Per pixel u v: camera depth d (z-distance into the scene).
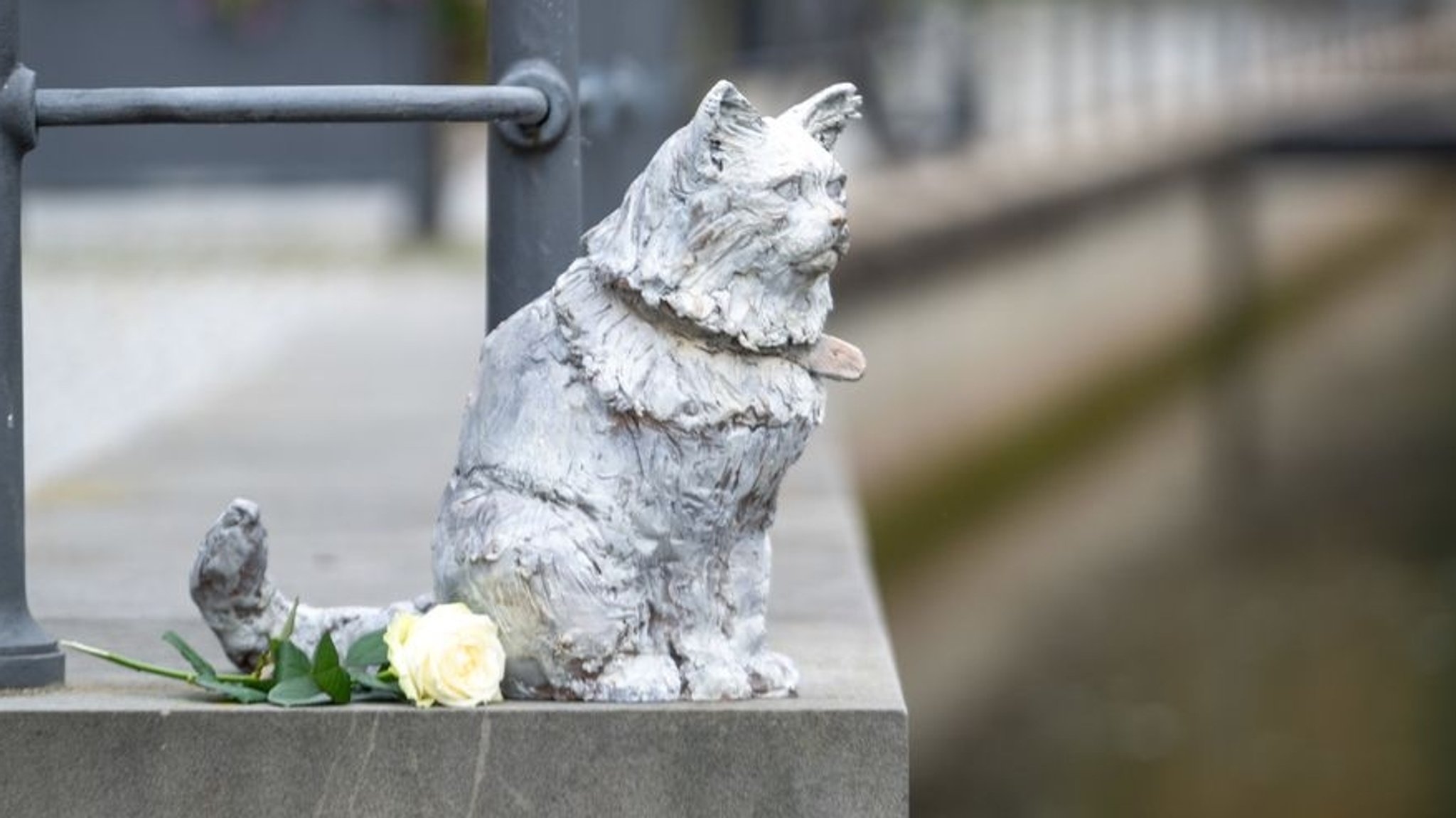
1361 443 20.33
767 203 3.93
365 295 16.64
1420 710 14.30
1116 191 18.62
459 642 3.99
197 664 4.23
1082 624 16.42
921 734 14.49
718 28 17.41
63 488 8.94
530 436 4.06
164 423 10.85
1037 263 17.84
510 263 4.85
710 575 4.13
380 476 9.23
